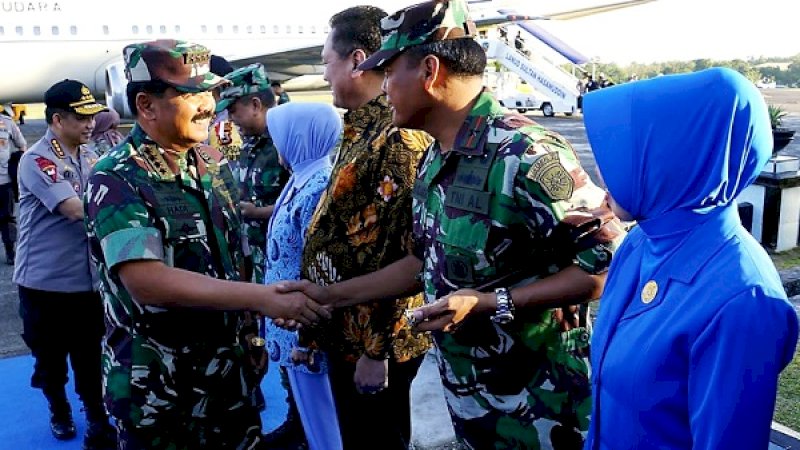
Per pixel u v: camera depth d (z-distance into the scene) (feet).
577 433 5.81
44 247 10.34
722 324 3.51
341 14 7.11
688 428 3.80
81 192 10.53
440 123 5.73
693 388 3.66
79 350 10.50
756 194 19.27
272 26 54.60
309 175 8.27
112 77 44.65
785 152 37.27
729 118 3.66
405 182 6.88
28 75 47.75
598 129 4.07
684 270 3.83
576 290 5.36
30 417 11.86
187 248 6.51
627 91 4.01
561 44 68.59
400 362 7.59
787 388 11.12
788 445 9.34
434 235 5.91
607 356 4.23
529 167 5.27
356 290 6.99
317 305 6.79
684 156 3.77
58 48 47.93
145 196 6.26
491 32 66.54
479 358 5.83
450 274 5.80
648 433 3.90
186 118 6.35
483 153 5.48
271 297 6.57
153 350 6.54
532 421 5.82
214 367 6.83
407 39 5.52
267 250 8.69
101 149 16.01
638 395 3.92
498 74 72.54
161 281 6.14
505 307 5.33
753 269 3.59
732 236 3.79
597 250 5.25
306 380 8.41
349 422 8.03
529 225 5.43
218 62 13.92
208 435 6.98
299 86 60.95
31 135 53.47
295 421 10.11
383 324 7.34
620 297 4.28
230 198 7.11
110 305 6.61
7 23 46.44
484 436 6.07
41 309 10.45
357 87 7.04
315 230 7.34
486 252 5.52
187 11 51.37
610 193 4.07
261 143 11.58
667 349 3.77
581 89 67.72
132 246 6.06
